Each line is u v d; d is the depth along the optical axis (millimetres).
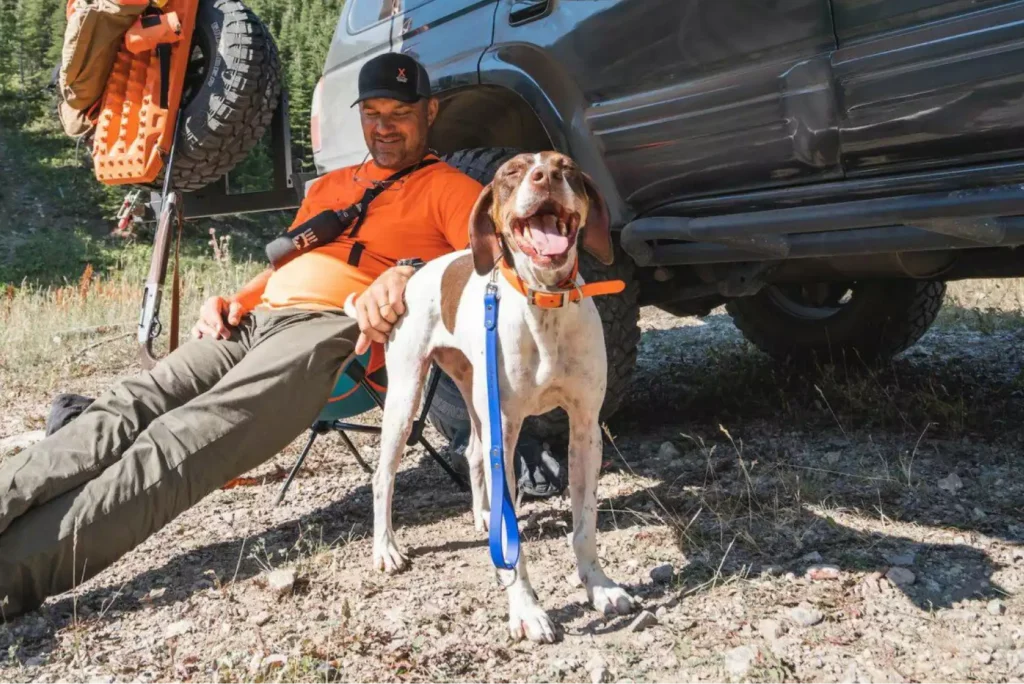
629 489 3393
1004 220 2439
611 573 2752
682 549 2838
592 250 2479
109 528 2758
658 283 3678
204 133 4512
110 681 2301
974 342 5258
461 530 3213
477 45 3666
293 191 5172
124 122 4656
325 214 3340
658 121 3041
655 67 3027
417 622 2514
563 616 2514
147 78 4590
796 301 4816
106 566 2830
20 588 2693
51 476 2781
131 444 2977
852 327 4492
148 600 2791
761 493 3193
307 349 3082
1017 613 2291
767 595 2492
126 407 3027
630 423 4219
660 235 3045
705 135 2924
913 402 3906
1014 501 2910
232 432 2938
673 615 2441
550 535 3092
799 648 2217
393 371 2973
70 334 7863
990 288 6586
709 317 6973
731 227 2795
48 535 2697
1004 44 2211
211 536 3311
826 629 2295
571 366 2486
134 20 4457
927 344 5312
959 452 3371
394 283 2967
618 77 3145
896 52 2422
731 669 2141
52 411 3422
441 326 2848
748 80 2773
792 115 2688
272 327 3229
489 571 2838
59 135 30172
